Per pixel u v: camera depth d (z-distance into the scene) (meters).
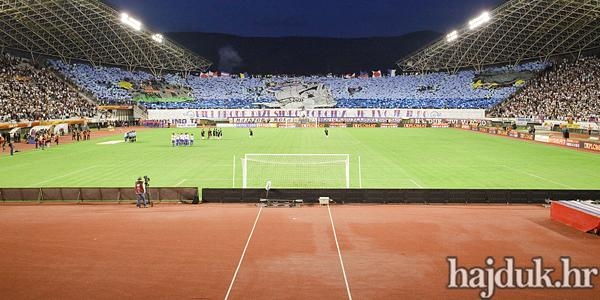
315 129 100.94
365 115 111.62
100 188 28.77
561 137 65.19
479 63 117.88
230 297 14.11
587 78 89.62
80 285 15.05
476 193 27.92
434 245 19.25
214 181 35.53
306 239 20.09
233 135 81.38
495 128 84.56
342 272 16.17
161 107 113.88
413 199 28.02
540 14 84.00
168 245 19.22
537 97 96.69
